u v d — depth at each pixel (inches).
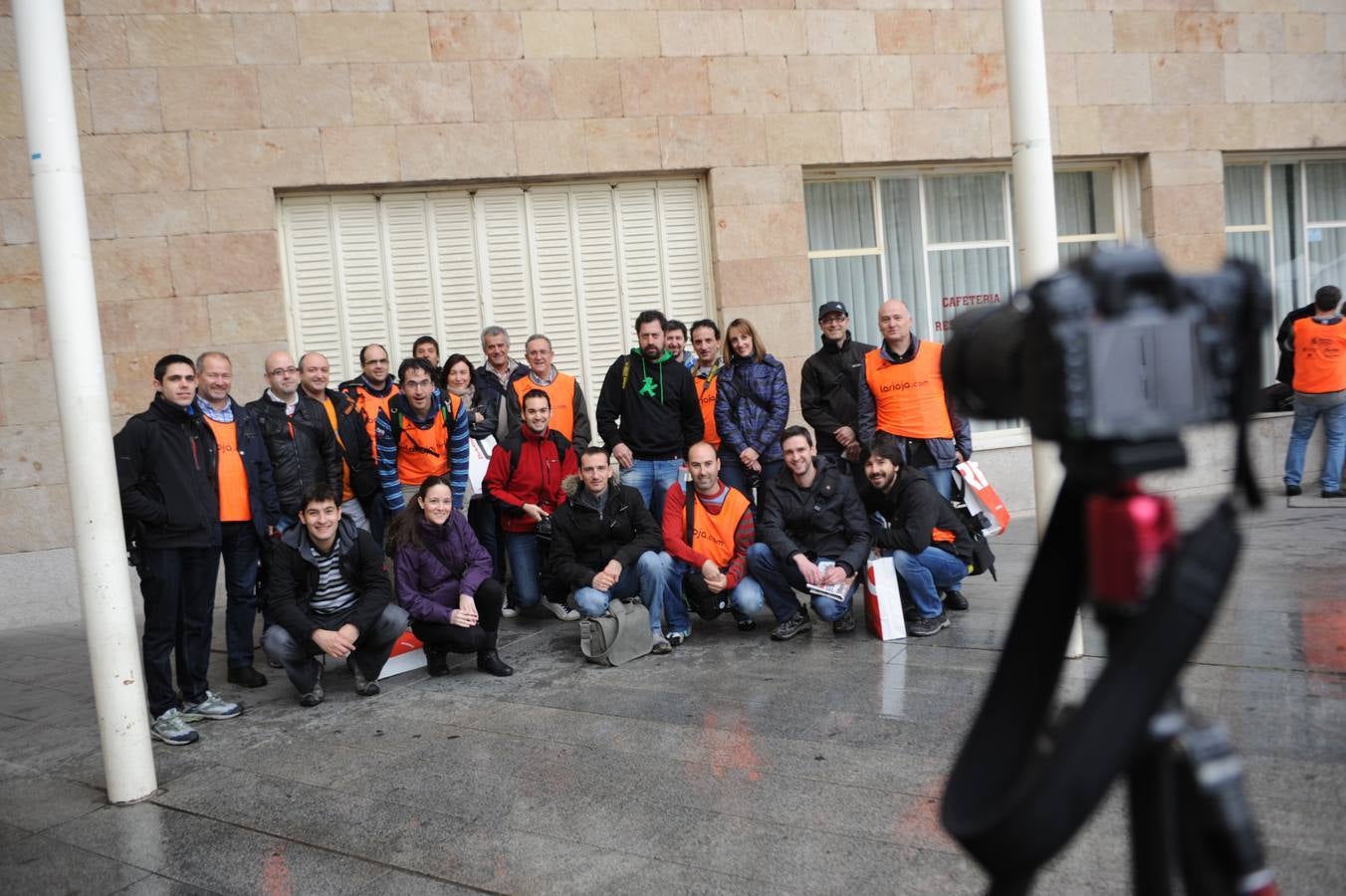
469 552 229.9
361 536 219.9
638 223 352.2
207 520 203.9
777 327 356.2
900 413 258.8
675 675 215.6
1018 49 185.5
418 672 235.0
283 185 320.2
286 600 212.1
